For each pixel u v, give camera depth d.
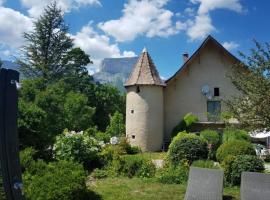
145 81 30.34
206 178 9.97
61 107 24.69
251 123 13.56
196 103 31.78
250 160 13.05
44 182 9.40
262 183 9.19
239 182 12.95
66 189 9.35
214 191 9.65
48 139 16.47
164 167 16.25
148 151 29.83
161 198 11.26
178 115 31.91
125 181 14.03
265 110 13.01
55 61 43.25
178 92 32.06
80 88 48.75
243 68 14.68
